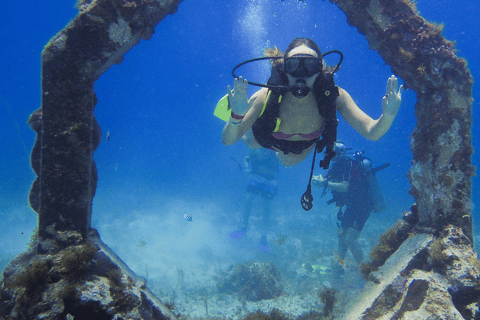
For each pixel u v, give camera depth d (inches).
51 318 79.0
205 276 291.6
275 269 252.5
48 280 85.5
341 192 272.2
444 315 93.7
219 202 742.5
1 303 85.1
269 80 86.4
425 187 122.6
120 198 736.3
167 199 757.3
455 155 115.8
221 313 199.8
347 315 117.6
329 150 98.0
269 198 387.9
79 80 97.1
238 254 363.3
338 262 263.1
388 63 130.3
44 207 95.3
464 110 116.0
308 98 87.8
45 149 95.1
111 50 100.7
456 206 114.4
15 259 97.1
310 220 557.3
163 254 355.9
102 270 92.7
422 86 121.7
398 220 144.8
